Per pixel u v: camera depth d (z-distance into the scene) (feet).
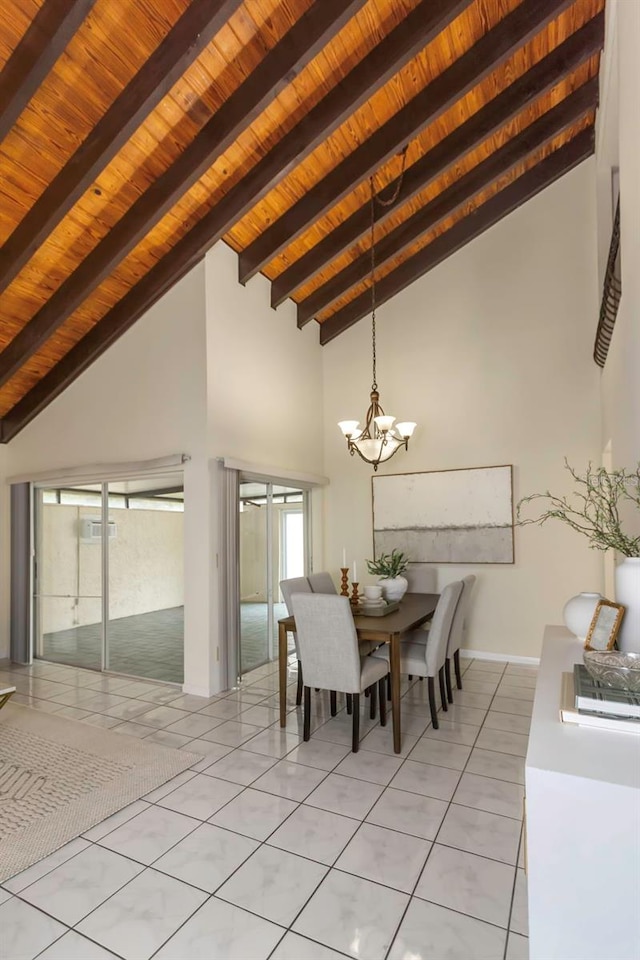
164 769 9.75
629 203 8.20
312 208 13.89
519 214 17.10
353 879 6.72
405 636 13.73
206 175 12.10
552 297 16.52
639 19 6.74
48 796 8.84
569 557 15.97
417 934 5.82
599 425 15.72
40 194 11.37
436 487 18.01
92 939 5.82
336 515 19.92
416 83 11.75
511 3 10.64
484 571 17.11
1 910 6.27
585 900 3.59
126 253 12.48
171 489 15.10
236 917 6.11
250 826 7.93
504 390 17.10
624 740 4.18
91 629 17.12
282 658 11.94
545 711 4.83
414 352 18.62
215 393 14.47
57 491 18.02
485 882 6.63
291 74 9.51
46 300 14.33
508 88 12.64
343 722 12.06
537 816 3.71
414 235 16.26
